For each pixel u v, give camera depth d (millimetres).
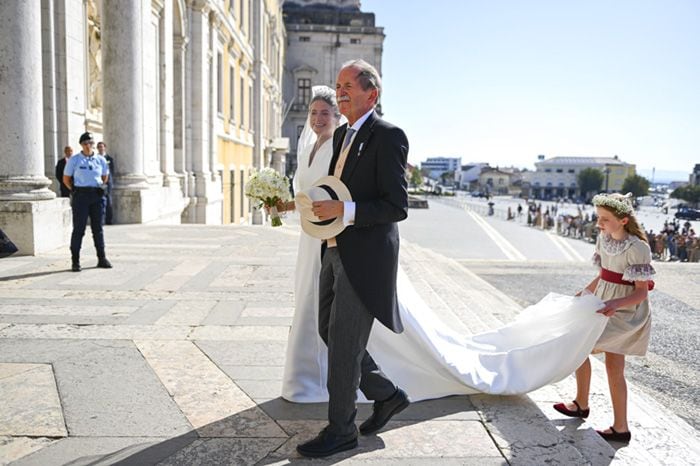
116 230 12594
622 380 3453
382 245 2832
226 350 4344
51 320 5090
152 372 3861
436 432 3141
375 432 3123
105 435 2982
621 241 3596
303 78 66062
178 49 19531
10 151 8695
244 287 6688
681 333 6547
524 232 36500
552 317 3742
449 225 37094
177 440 2955
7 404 3326
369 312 2840
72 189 7488
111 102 13859
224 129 26516
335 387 2865
